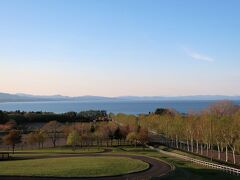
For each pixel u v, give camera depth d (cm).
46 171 7694
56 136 19562
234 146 11019
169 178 7269
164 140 18488
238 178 7556
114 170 8012
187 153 12888
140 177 7400
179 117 16238
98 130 17012
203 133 12750
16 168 8125
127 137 15862
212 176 7806
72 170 7862
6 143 14012
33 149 14775
